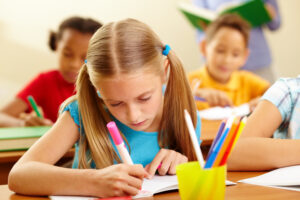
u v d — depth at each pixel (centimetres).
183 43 323
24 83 278
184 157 84
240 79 266
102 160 87
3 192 74
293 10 359
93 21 186
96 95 89
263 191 65
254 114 100
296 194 62
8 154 108
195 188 55
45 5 282
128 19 79
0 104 272
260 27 291
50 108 203
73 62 182
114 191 65
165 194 66
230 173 81
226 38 253
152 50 75
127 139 94
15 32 275
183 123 91
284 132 108
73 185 67
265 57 294
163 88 98
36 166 73
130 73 70
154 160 81
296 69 365
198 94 212
